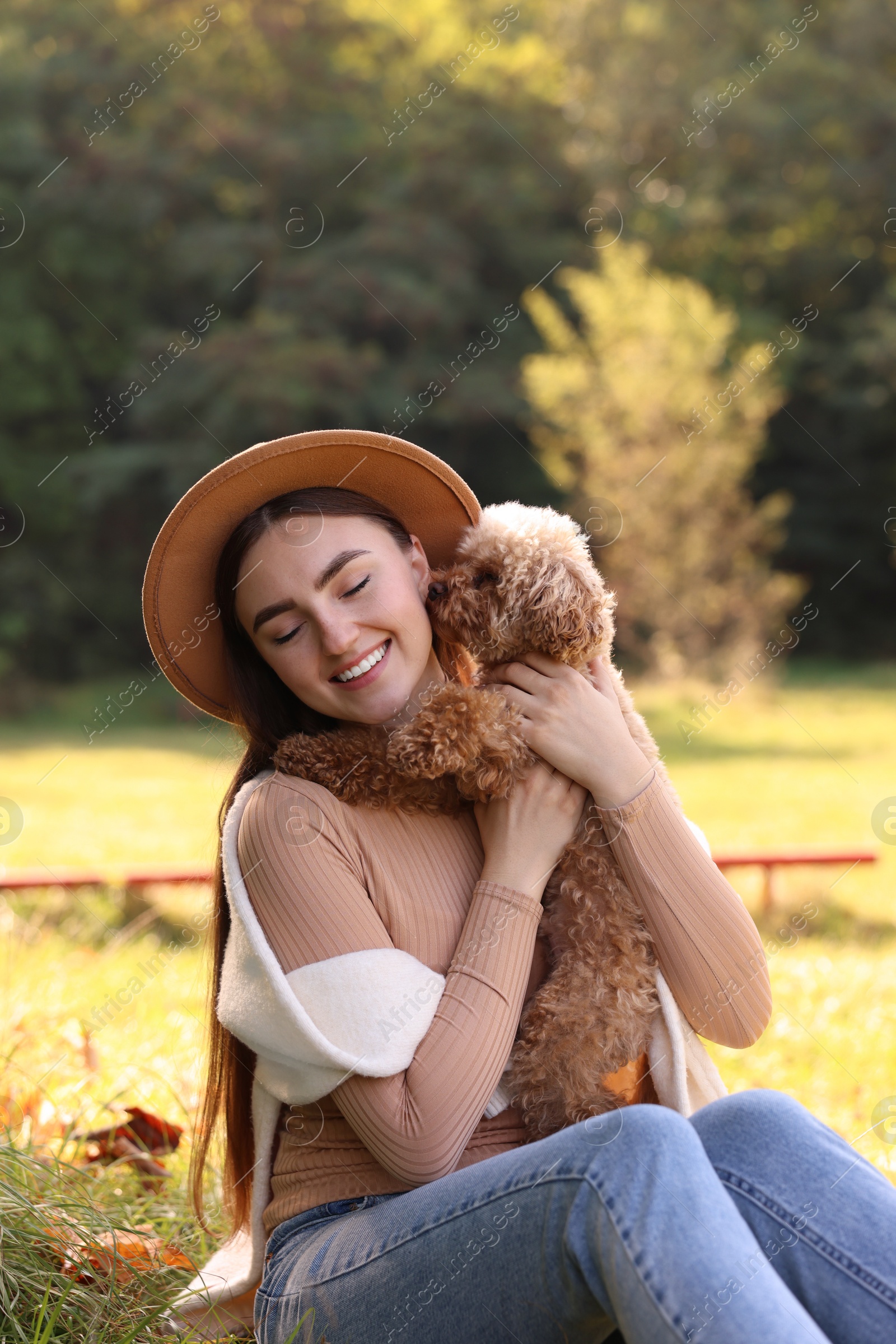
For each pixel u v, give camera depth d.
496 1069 1.71
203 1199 2.54
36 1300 1.92
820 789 9.35
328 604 1.92
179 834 8.13
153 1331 1.94
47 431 21.94
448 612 2.02
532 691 1.96
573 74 22.28
